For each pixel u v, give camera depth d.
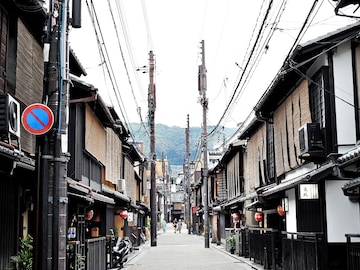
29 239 10.82
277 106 20.17
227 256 31.58
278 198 19.91
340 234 14.05
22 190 11.73
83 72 18.92
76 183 14.28
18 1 10.58
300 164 16.72
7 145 8.41
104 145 22.81
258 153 25.00
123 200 27.81
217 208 42.09
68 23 9.08
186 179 87.31
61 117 8.59
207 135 40.12
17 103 9.75
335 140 14.10
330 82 14.29
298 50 14.18
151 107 42.81
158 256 32.19
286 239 17.47
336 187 14.22
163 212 104.06
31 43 11.91
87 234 21.86
